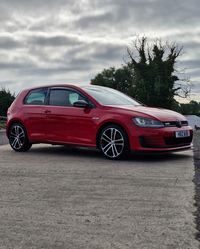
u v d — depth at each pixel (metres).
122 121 5.15
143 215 2.38
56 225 2.20
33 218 2.35
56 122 5.91
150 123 5.06
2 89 49.44
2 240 1.96
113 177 3.78
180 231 2.05
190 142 5.63
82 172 4.11
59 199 2.85
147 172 4.09
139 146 5.05
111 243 1.88
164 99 33.78
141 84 34.56
